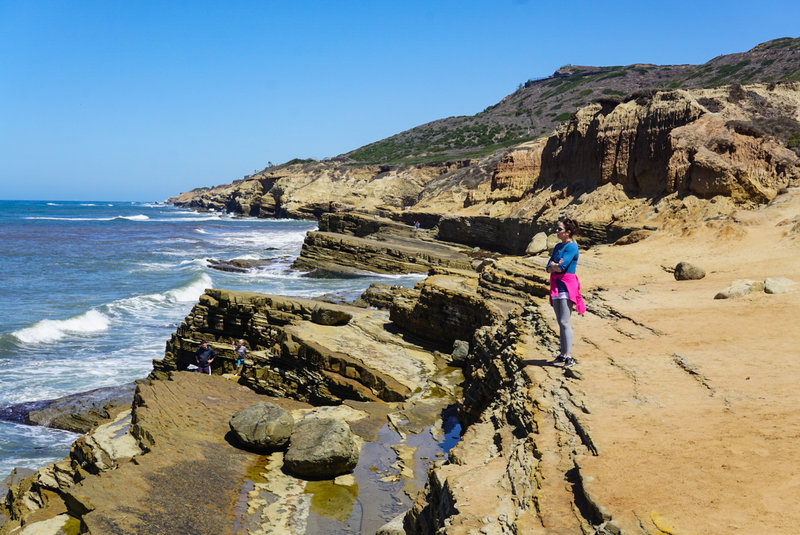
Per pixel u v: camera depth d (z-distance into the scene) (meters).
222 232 88.50
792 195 25.19
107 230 90.75
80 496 8.16
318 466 9.40
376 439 11.40
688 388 6.34
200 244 68.69
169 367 20.69
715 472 4.21
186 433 10.91
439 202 77.06
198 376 15.71
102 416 15.86
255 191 151.88
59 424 15.56
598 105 47.59
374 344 17.78
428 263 42.69
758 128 33.94
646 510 3.77
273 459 10.17
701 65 116.88
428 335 18.72
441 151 132.38
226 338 20.61
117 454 10.34
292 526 7.83
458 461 6.14
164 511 7.87
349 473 9.69
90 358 21.39
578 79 163.50
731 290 11.34
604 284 16.31
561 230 7.65
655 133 38.06
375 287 27.27
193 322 20.84
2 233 78.62
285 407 14.05
